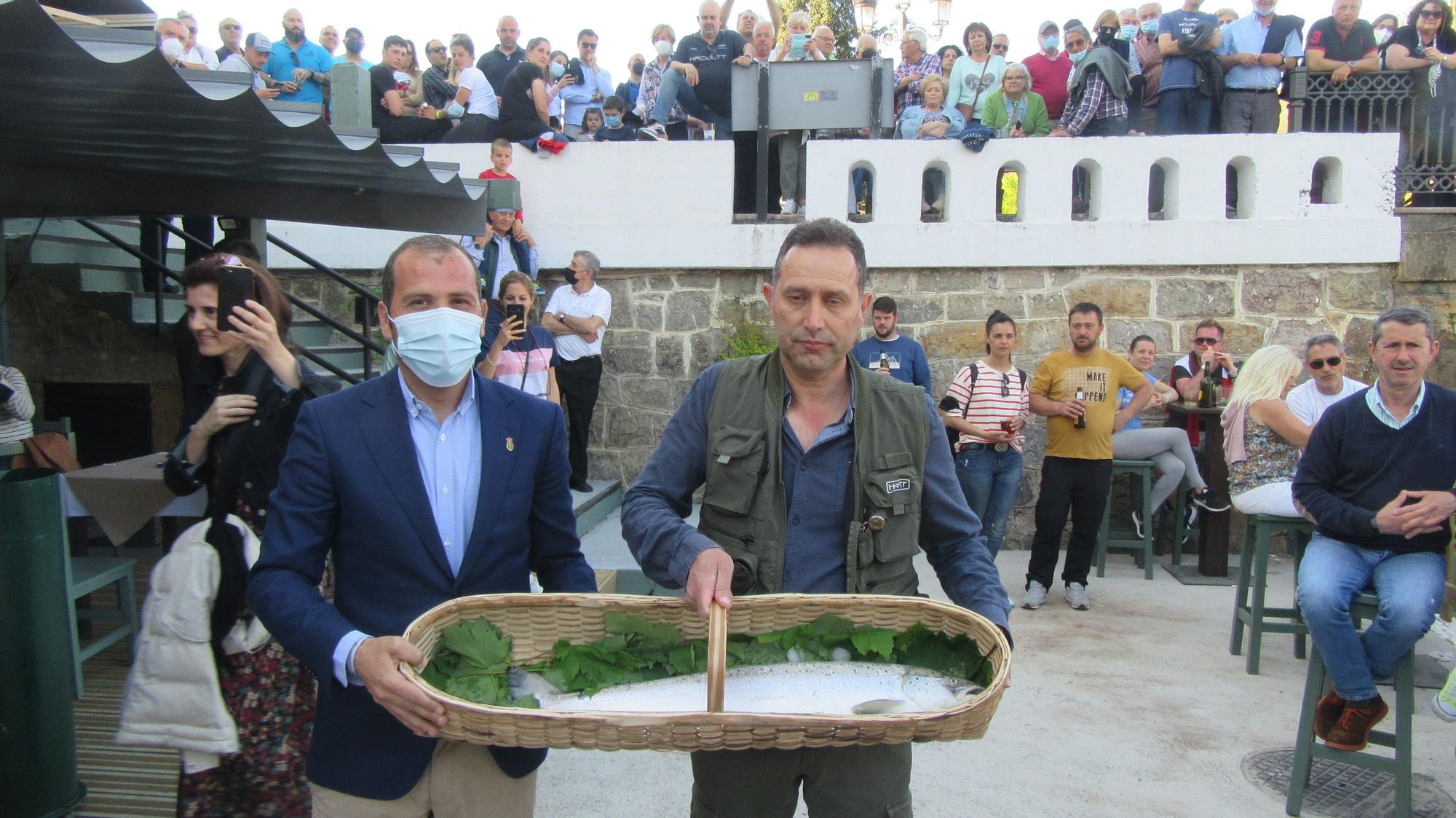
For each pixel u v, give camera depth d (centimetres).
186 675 256
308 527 187
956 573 209
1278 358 490
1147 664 494
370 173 470
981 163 734
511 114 758
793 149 778
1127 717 426
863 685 177
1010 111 784
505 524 198
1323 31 734
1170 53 756
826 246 192
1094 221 730
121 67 274
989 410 595
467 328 191
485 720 152
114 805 322
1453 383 719
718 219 741
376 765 187
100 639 446
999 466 606
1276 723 421
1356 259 718
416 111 858
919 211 741
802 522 204
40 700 299
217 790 265
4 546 290
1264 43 762
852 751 198
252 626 261
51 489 301
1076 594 595
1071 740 401
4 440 454
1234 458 498
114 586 581
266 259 572
